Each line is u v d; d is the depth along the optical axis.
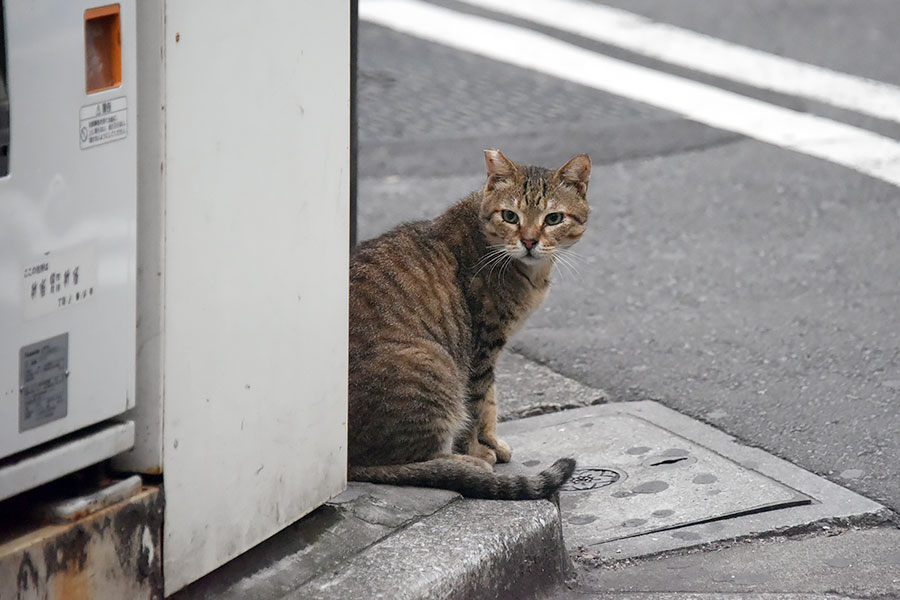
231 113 3.78
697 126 11.77
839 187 10.38
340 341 4.49
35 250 3.30
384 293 5.67
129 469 3.78
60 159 3.31
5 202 3.20
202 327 3.81
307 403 4.36
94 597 3.64
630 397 6.98
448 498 4.80
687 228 9.64
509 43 14.10
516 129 11.65
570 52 13.80
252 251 3.96
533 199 6.16
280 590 4.12
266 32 3.86
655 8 15.35
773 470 5.96
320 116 4.16
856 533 5.38
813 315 8.07
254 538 4.20
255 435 4.12
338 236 4.37
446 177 10.53
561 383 7.11
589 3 15.55
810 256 9.09
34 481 3.42
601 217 9.84
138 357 3.68
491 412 6.17
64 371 3.44
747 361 7.39
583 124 11.80
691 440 6.32
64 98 3.29
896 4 15.46
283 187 4.05
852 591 4.79
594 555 5.12
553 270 8.82
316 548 4.36
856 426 6.47
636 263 9.00
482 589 4.37
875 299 8.31
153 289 3.63
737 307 8.24
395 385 5.50
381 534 4.48
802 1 15.56
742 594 4.70
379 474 5.01
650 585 4.85
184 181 3.65
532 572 4.62
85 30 3.33
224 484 4.02
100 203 3.45
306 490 4.43
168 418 3.74
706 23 14.77
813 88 12.69
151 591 3.81
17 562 3.42
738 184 10.50
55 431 3.45
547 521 4.70
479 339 6.07
